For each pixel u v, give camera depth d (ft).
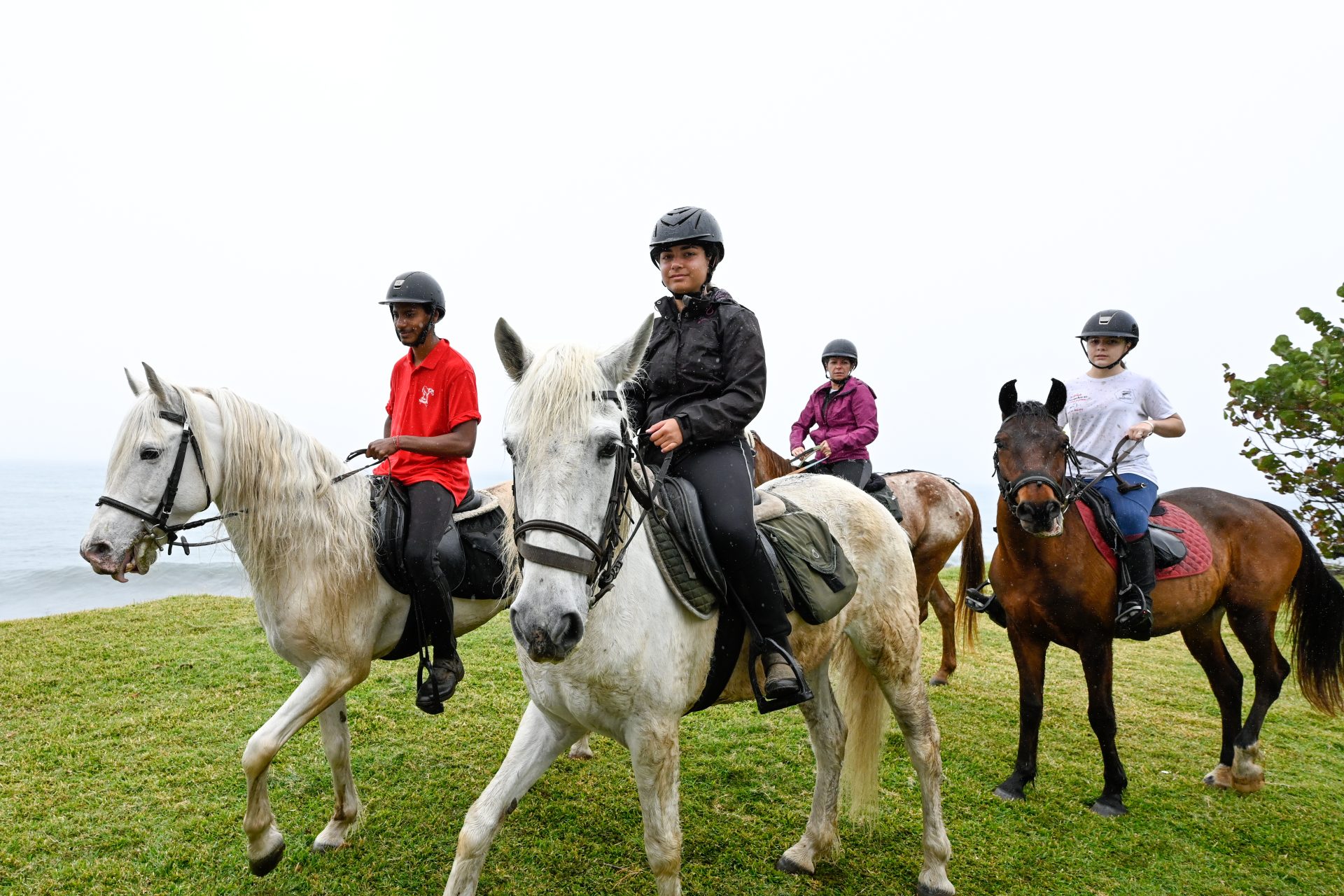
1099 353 12.98
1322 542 10.35
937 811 8.93
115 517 7.80
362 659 8.82
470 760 11.80
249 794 7.81
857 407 18.11
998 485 11.55
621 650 6.18
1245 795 11.76
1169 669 18.94
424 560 8.77
